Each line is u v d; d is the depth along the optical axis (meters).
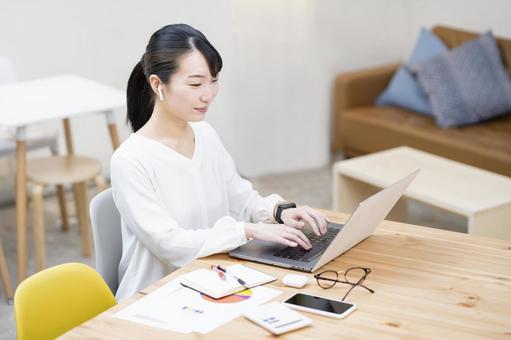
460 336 1.69
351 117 4.94
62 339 1.71
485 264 2.08
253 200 2.47
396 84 5.01
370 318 1.78
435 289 1.92
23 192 3.47
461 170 3.73
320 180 5.08
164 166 2.28
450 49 4.98
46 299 1.98
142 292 1.93
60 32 4.62
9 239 4.20
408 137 4.55
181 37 2.16
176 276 2.02
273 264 2.07
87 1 4.63
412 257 2.12
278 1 4.88
